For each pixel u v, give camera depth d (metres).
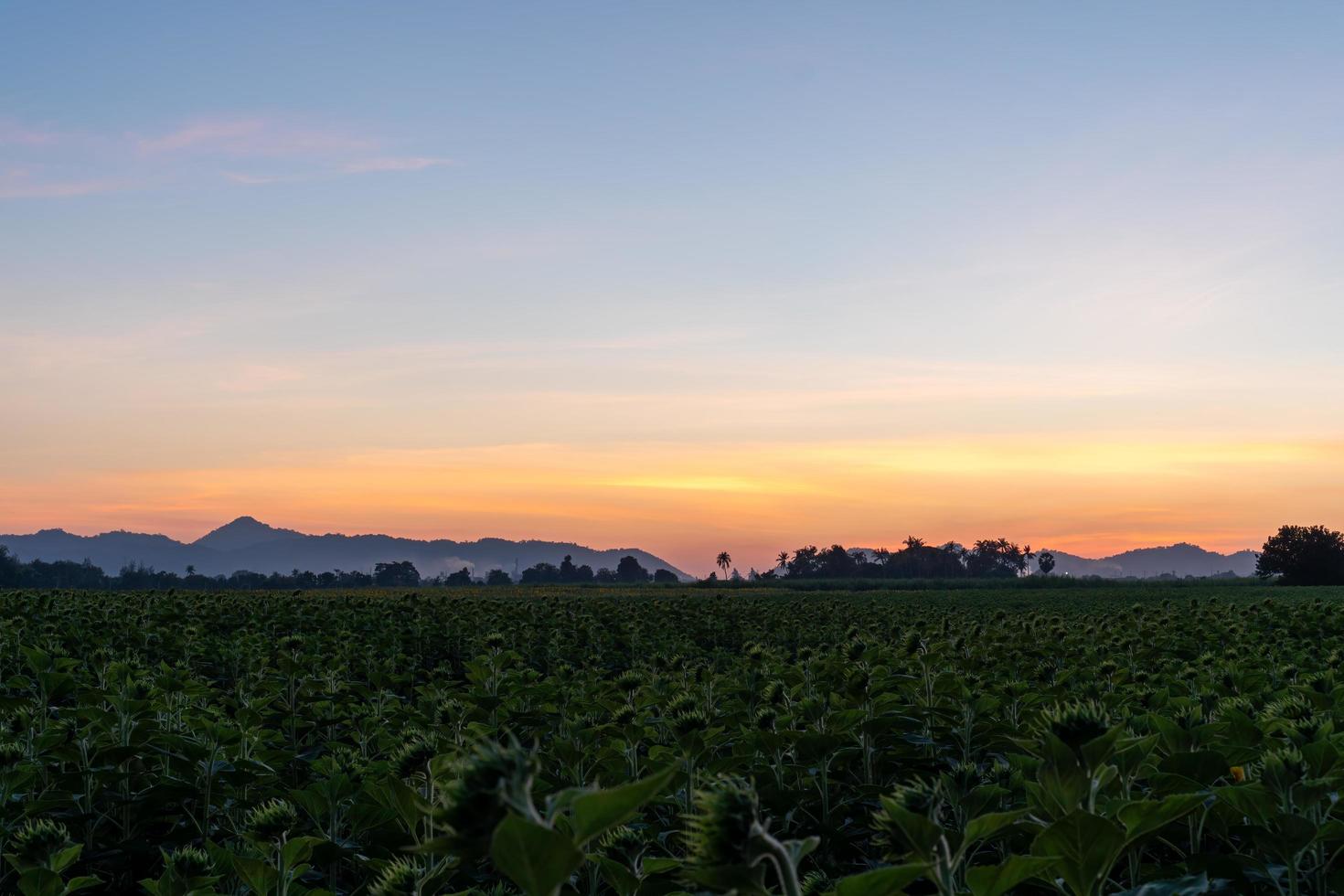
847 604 39.62
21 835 4.97
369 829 6.84
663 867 4.67
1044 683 10.89
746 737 8.29
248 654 17.61
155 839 8.17
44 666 10.66
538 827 2.12
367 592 57.03
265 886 5.18
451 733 8.82
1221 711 7.38
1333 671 9.85
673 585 150.12
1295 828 4.41
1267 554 148.50
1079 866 3.29
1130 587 104.88
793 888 2.45
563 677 12.66
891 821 3.10
